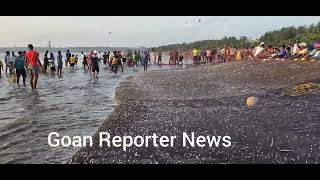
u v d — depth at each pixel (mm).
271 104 11383
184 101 13320
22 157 7012
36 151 7398
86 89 18719
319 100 11312
